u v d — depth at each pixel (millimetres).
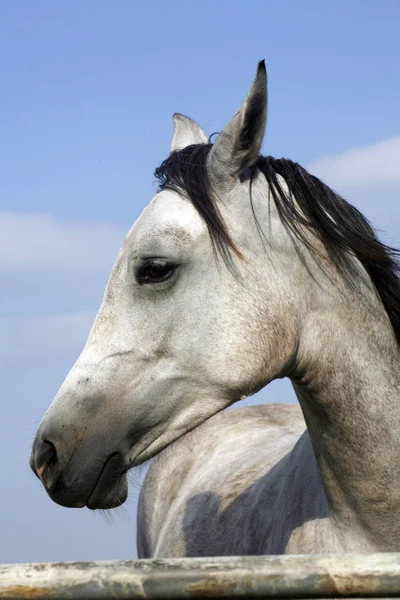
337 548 3150
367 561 1817
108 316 3129
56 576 1812
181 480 5469
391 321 3270
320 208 3234
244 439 5234
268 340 3072
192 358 3053
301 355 3150
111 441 3000
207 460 5328
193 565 1830
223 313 3061
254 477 4484
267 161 3328
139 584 1805
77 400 3010
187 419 3100
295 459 3727
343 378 3107
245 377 3059
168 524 5090
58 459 2965
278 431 5164
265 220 3172
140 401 3031
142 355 3064
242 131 3164
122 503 3139
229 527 4246
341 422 3102
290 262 3156
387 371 3164
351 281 3195
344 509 3137
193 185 3143
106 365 3053
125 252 3170
